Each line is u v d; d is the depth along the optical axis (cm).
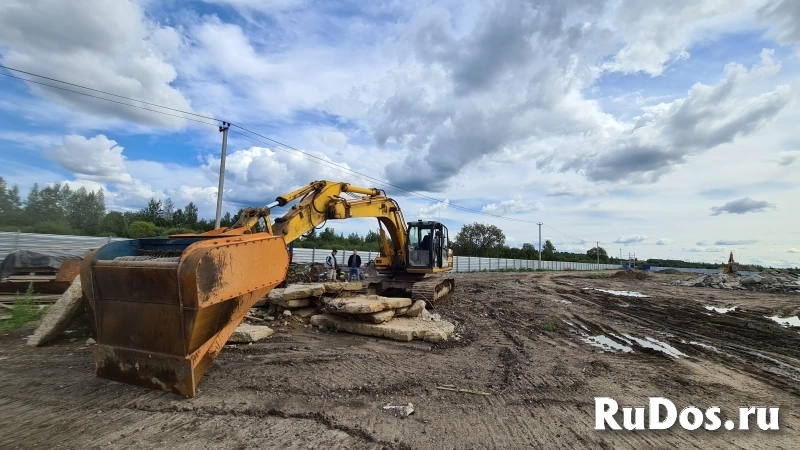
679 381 678
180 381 485
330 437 419
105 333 530
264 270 575
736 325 1259
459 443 420
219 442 397
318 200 1007
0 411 453
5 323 866
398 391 562
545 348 884
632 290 2559
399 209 1414
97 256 562
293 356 699
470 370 679
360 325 908
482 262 5272
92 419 436
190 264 464
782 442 457
